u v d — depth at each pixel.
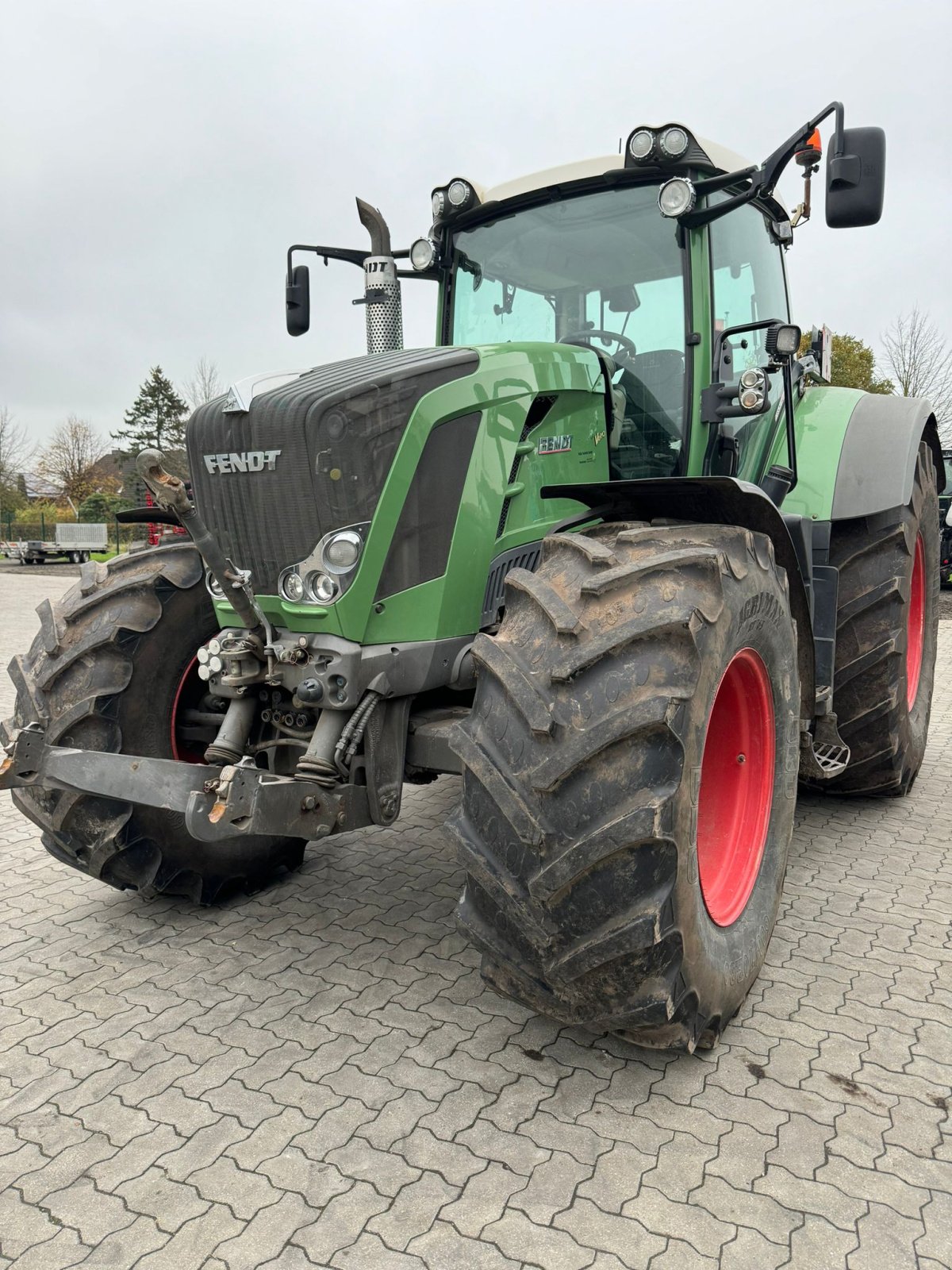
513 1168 1.75
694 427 2.92
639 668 1.80
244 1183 1.73
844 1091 1.98
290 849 3.19
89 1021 2.30
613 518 2.48
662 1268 1.51
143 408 55.03
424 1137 1.85
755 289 3.52
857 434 3.59
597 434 2.91
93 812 2.68
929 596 4.37
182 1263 1.55
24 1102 1.98
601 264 3.08
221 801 2.00
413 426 2.30
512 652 1.90
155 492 2.00
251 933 2.81
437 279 3.49
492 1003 2.37
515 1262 1.53
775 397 3.63
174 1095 1.99
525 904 1.78
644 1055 2.13
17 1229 1.63
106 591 2.84
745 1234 1.59
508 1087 2.01
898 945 2.66
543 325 3.22
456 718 2.45
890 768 3.74
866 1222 1.61
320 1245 1.58
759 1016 2.29
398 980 2.50
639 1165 1.76
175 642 2.87
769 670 2.37
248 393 2.33
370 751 2.31
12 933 2.84
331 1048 2.17
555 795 1.76
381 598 2.30
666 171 2.91
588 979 1.80
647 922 1.71
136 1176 1.75
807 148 2.92
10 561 30.45
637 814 1.68
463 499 2.43
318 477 2.22
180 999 2.41
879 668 3.57
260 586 2.38
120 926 2.87
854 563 3.61
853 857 3.36
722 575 1.95
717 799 2.46
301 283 3.48
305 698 2.26
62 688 2.71
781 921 2.82
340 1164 1.77
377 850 3.52
